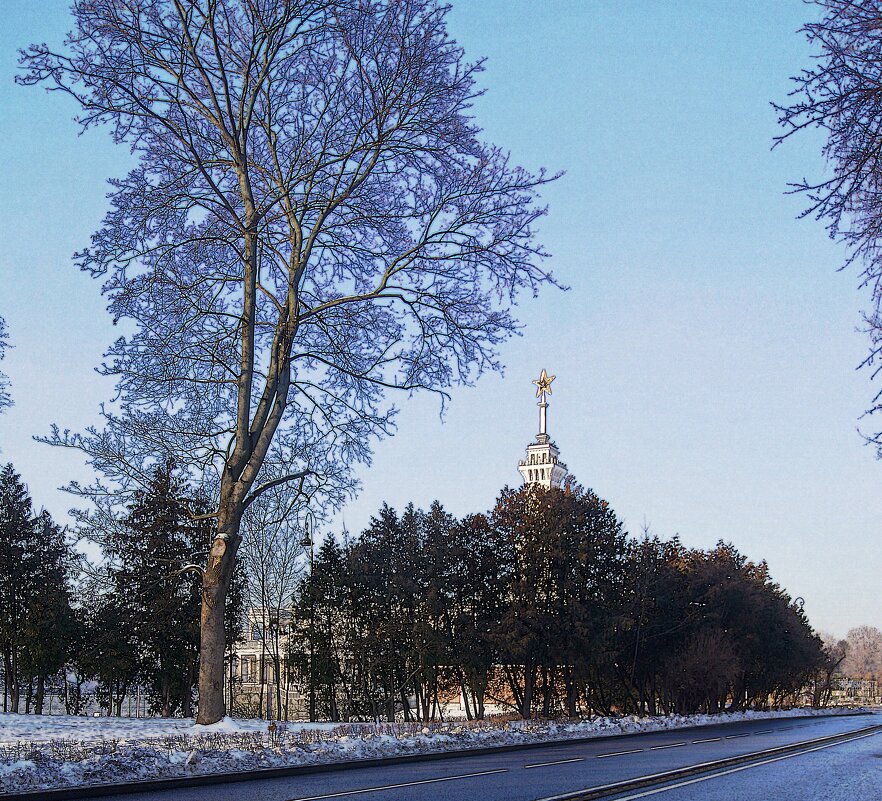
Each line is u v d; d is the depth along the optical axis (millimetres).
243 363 25516
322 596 44062
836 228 9555
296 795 13344
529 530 45594
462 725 30625
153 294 26641
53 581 42156
